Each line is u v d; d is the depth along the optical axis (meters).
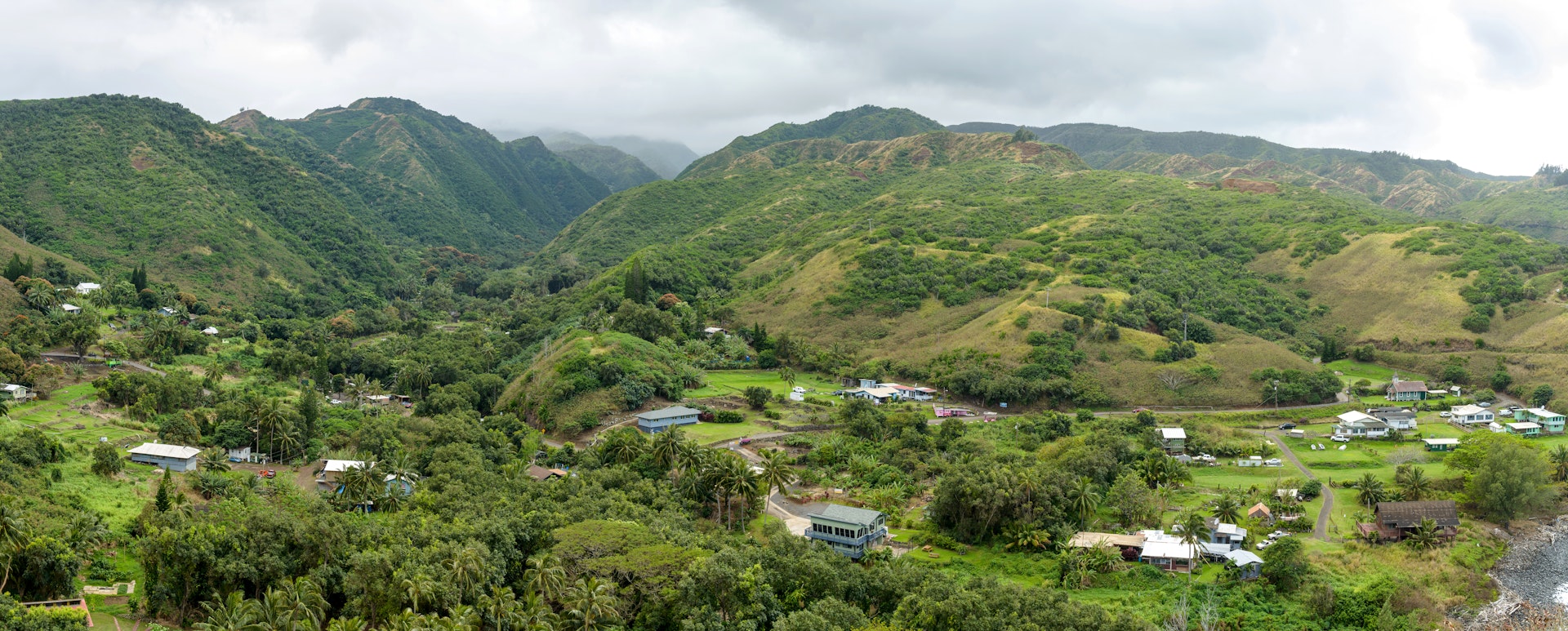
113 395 187.38
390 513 127.75
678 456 147.88
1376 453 181.12
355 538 103.69
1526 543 140.50
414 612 87.44
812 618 91.62
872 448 178.00
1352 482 160.75
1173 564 127.00
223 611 82.00
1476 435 164.88
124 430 167.62
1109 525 140.75
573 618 91.00
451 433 175.62
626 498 133.88
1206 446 182.75
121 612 93.12
